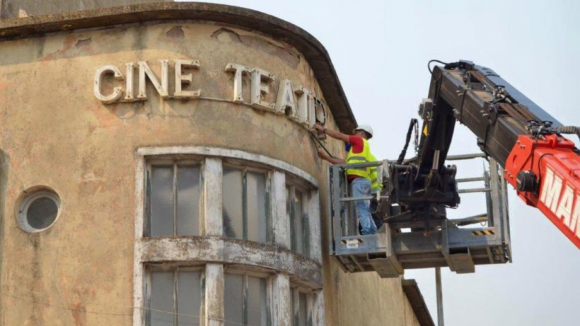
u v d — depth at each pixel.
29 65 25.69
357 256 27.11
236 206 25.25
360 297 33.38
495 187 26.34
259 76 25.80
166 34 25.53
